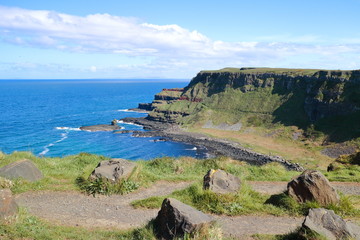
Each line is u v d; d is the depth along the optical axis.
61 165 18.69
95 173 14.23
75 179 15.10
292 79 139.00
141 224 9.94
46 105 192.75
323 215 8.83
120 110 175.38
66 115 146.25
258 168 19.50
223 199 11.93
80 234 8.82
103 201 12.59
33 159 18.66
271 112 130.62
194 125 131.50
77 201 12.44
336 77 117.56
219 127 127.88
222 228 9.83
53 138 90.75
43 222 9.65
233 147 90.88
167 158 20.73
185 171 19.08
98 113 159.00
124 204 12.31
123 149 81.25
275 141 104.56
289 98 133.38
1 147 75.50
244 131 120.06
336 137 97.19
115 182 14.09
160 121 140.88
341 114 107.81
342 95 111.56
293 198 11.95
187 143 93.94
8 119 127.50
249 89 153.12
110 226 9.98
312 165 73.31
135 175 15.01
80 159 20.11
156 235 8.39
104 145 84.94
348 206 11.44
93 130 106.88
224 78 168.50
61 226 9.48
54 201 12.25
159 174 18.00
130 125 127.75
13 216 9.08
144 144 88.94
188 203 11.97
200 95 169.38
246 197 12.43
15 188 13.13
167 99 189.88
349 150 85.12
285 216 11.05
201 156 78.44
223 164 19.70
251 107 139.25
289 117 122.69
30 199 12.28
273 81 148.38
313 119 115.81
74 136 95.81
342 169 21.36
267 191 14.70
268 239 8.81
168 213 8.47
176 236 8.01
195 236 7.83
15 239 7.86
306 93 128.00
